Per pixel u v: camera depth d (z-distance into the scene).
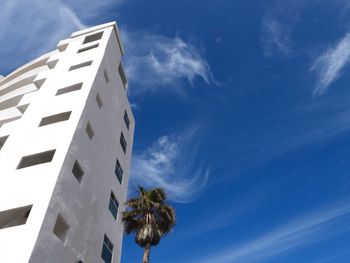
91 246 22.58
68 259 19.23
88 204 23.31
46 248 17.36
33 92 30.30
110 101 32.94
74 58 34.34
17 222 19.62
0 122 28.56
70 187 21.28
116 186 29.83
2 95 36.78
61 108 26.33
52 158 22.47
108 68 34.59
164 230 24.25
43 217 17.83
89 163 24.81
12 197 19.41
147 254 22.05
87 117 26.25
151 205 24.44
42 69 35.28
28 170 20.95
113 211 28.27
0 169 21.66
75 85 29.33
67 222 20.06
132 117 40.84
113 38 39.25
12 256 16.11
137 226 23.81
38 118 25.80
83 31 40.81
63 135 23.34
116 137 32.78
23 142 23.58
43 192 19.27
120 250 27.94
